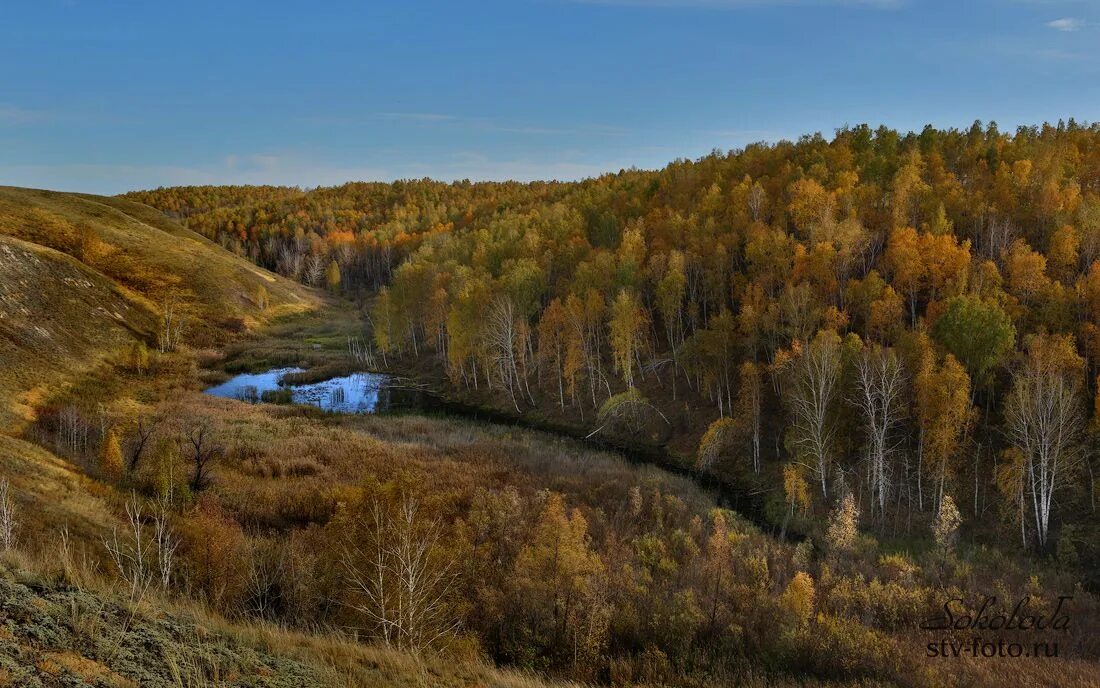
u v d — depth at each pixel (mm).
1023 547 35031
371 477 20391
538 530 25109
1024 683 19156
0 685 5883
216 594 18422
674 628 21375
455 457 45688
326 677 9320
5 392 49312
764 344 57594
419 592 16500
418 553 16859
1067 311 45219
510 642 19156
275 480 38312
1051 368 37031
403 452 45688
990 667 20625
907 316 58531
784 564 30406
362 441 48625
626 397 57719
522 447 49906
